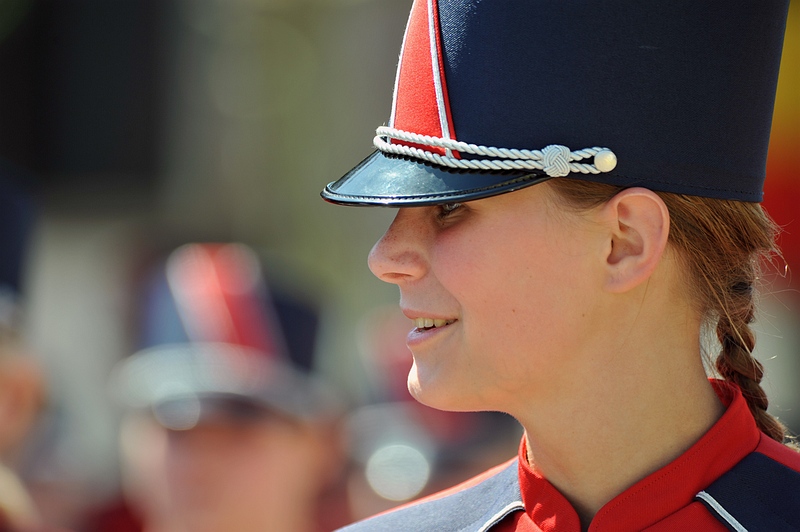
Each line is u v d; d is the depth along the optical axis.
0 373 13.24
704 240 6.56
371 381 16.39
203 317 12.69
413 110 6.57
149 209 30.30
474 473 14.85
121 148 30.22
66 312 28.48
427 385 6.50
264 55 29.38
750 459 6.42
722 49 6.41
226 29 29.94
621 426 6.43
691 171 6.40
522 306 6.28
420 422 15.30
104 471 22.28
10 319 13.71
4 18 29.52
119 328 25.88
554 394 6.43
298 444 12.49
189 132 30.28
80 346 27.25
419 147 6.49
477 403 6.50
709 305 6.63
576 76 6.27
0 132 29.69
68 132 30.14
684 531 6.21
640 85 6.30
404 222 6.59
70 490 19.73
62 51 30.05
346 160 27.48
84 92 30.11
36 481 19.22
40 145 30.08
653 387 6.45
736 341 7.01
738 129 6.51
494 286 6.28
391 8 26.33
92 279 29.02
